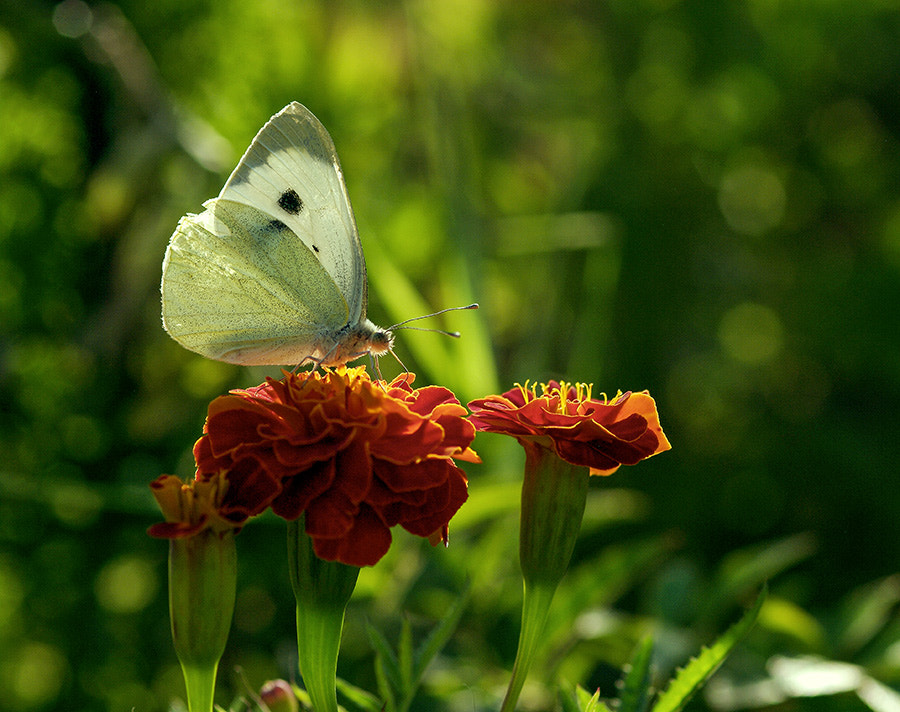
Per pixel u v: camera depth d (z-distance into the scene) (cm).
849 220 90
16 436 60
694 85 88
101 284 61
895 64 87
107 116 60
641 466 76
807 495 78
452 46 83
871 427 79
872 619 57
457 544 58
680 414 85
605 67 91
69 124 60
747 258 90
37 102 60
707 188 87
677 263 84
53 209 60
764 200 91
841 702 55
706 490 77
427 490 49
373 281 59
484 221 72
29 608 60
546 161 97
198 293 52
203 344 52
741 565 58
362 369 51
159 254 60
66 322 61
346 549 49
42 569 60
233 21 62
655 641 55
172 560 49
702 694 54
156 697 60
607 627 56
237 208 52
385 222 68
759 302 91
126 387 61
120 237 60
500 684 55
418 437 49
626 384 81
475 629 57
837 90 88
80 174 60
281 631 60
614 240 71
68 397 60
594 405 50
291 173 53
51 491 58
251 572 60
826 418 81
